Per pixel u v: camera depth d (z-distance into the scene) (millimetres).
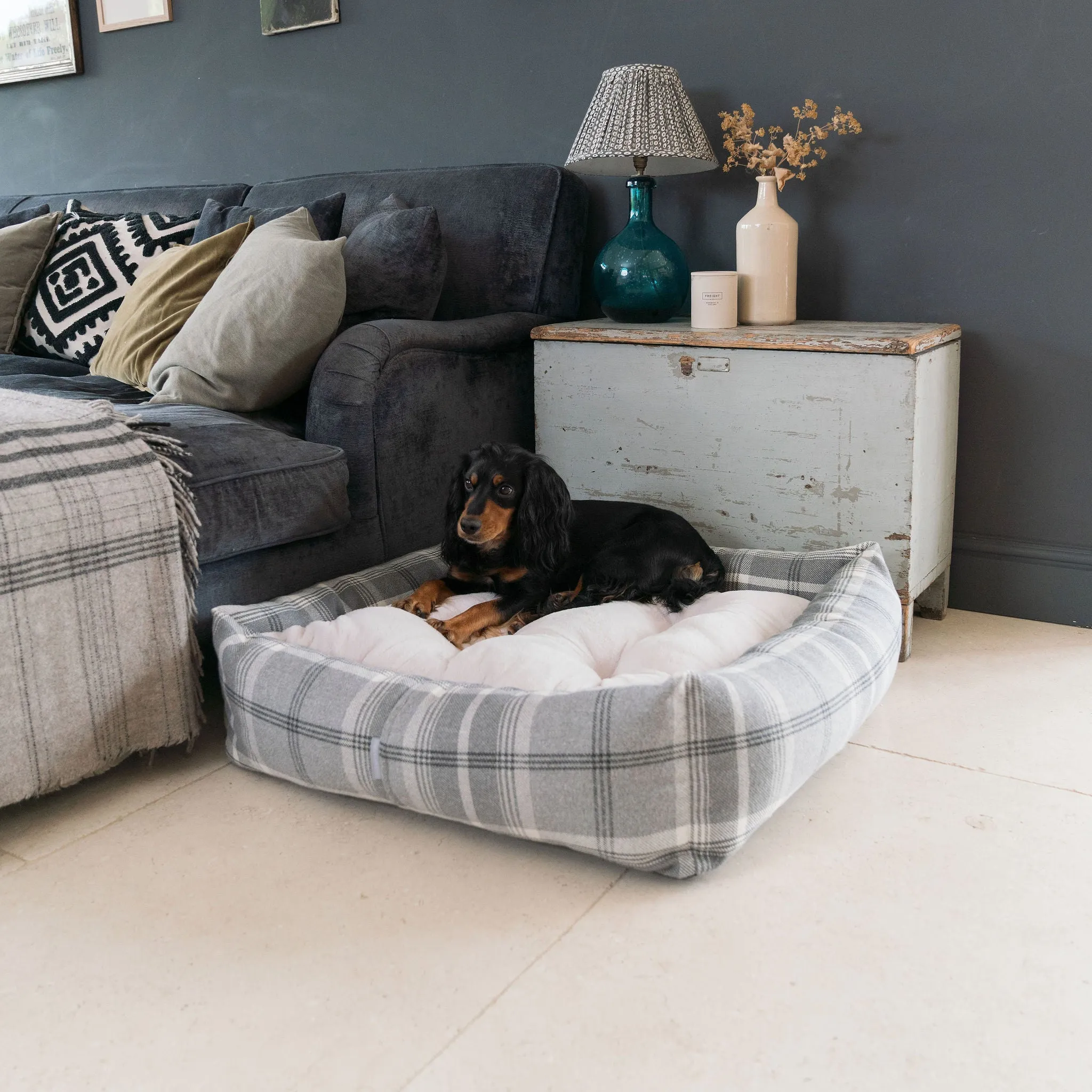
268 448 1809
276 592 1862
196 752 1688
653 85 2166
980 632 2148
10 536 1370
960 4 2061
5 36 3662
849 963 1125
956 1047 1000
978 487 2230
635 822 1229
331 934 1199
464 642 1771
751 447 2078
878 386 1901
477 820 1335
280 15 3004
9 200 3557
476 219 2510
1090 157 1992
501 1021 1050
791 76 2268
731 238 2422
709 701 1216
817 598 1690
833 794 1492
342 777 1431
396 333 2051
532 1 2568
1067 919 1196
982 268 2141
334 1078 980
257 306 2018
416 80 2820
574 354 2262
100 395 2182
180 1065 1003
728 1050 1001
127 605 1514
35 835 1437
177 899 1273
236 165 3289
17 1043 1039
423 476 2156
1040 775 1538
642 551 1919
